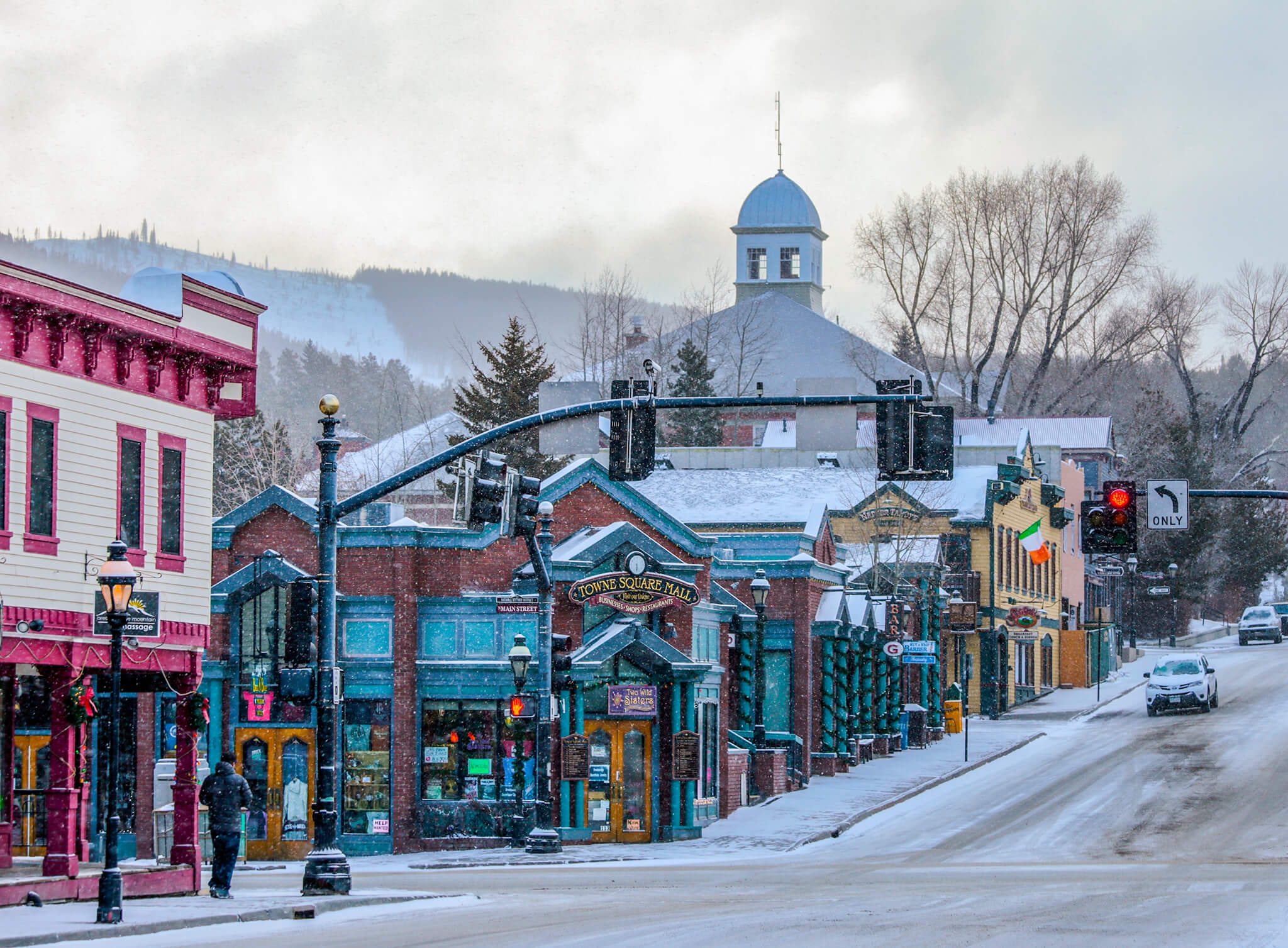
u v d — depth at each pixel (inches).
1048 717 3513.8
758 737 2299.5
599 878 1513.3
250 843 1907.0
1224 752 2645.2
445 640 1977.1
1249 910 1114.1
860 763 2687.0
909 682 3058.6
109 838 1083.3
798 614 2472.9
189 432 1488.7
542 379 3636.8
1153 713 3334.2
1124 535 1620.3
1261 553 5728.3
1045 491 4178.2
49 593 1295.5
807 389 1192.8
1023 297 5442.9
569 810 1955.0
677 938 956.6
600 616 2014.0
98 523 1357.0
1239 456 5999.0
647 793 1983.3
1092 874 1464.1
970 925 1024.2
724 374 5295.3
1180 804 2123.5
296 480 4175.7
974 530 3654.0
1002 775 2559.1
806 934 977.5
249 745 1929.1
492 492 1321.4
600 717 1989.4
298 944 951.6
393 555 1958.7
